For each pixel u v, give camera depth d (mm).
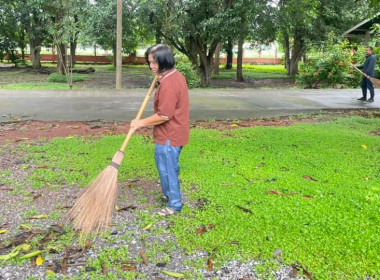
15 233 3020
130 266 2611
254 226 3080
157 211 3426
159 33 15805
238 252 2760
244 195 3703
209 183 4023
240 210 3383
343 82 14922
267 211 3330
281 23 14891
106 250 2787
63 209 3428
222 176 4227
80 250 2797
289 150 5254
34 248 2812
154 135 3318
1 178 4129
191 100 10320
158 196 3723
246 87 17703
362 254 2686
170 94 3047
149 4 14391
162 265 2637
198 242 2879
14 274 2518
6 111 8062
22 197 3680
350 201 3514
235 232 3002
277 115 8312
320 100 10781
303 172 4371
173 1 14453
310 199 3594
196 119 7699
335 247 2771
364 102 10508
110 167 2936
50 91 11492
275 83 20109
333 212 3291
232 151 5184
